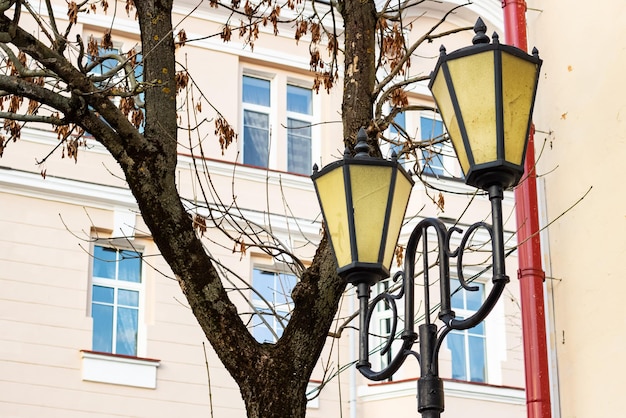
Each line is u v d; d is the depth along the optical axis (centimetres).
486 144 747
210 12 2328
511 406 2216
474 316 754
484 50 753
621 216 1095
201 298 924
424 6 2375
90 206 2145
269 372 919
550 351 1148
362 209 810
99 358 2064
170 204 930
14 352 2027
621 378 1065
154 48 978
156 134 945
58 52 975
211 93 2291
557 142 1190
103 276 2130
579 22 1188
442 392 786
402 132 1172
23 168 2112
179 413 2088
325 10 2372
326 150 2355
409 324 811
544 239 1183
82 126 929
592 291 1114
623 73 1121
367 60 1030
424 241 820
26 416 2005
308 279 951
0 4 929
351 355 2202
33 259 2081
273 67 2355
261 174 2267
